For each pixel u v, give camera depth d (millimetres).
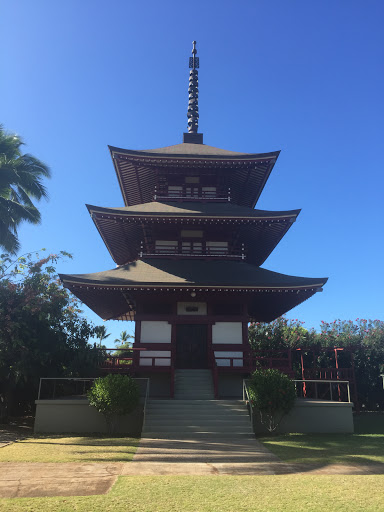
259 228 25484
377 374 34438
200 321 23391
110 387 16578
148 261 25406
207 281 22359
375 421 23375
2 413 21188
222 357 22547
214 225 25328
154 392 22203
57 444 14164
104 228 25609
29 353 20359
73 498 7648
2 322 20234
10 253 27938
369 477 9391
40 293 22891
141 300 23781
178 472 9992
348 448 13562
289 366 22109
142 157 26156
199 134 34000
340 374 29734
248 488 8391
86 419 17625
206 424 16812
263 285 21953
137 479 9148
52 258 23938
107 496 7793
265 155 26250
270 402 16781
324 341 35406
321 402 18031
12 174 26359
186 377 22234
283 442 14812
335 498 7664
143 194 30609
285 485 8641
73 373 21578
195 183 28188
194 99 36281
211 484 8727
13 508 6996
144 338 23016
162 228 25828
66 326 23938
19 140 28609
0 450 12891
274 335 36188
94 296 24219
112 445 13906
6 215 27047
